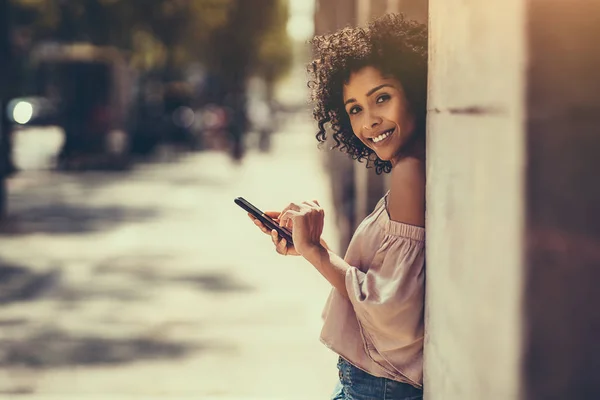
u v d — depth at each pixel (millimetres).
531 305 1587
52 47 36500
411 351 2676
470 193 2088
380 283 2664
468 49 2121
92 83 35938
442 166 2418
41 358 9133
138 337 10055
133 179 32688
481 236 1955
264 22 67688
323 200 25172
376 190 9469
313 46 2984
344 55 2781
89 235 18797
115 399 7684
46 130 35188
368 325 2672
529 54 1578
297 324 10703
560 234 1566
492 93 1839
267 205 24391
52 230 19375
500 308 1748
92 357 9195
